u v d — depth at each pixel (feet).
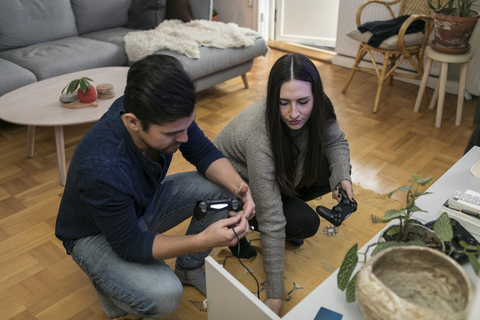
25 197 6.89
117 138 3.50
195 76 9.32
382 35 9.29
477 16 7.97
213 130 8.97
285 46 14.16
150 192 4.13
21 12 9.94
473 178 4.43
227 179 4.47
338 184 4.73
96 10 11.25
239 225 3.65
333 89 10.92
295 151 4.55
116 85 8.00
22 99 7.43
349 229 5.98
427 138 8.47
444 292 2.50
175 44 9.45
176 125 3.08
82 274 5.40
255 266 5.39
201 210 4.16
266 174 4.23
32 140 7.88
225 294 3.22
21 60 9.19
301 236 5.16
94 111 6.98
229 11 14.84
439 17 8.25
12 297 5.07
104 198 3.39
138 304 3.89
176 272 5.12
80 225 4.02
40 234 6.09
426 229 3.04
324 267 5.38
